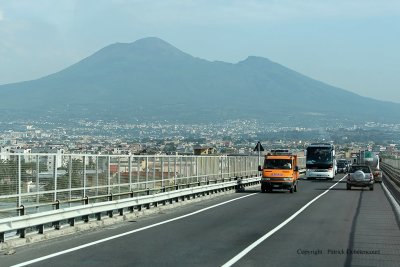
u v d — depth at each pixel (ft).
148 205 114.21
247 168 237.45
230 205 133.90
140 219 101.55
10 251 62.69
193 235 78.89
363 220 100.12
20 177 72.54
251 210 120.16
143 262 57.36
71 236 77.56
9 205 71.31
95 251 64.28
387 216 107.55
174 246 68.44
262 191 191.52
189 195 143.95
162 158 137.18
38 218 72.28
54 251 64.28
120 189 109.40
